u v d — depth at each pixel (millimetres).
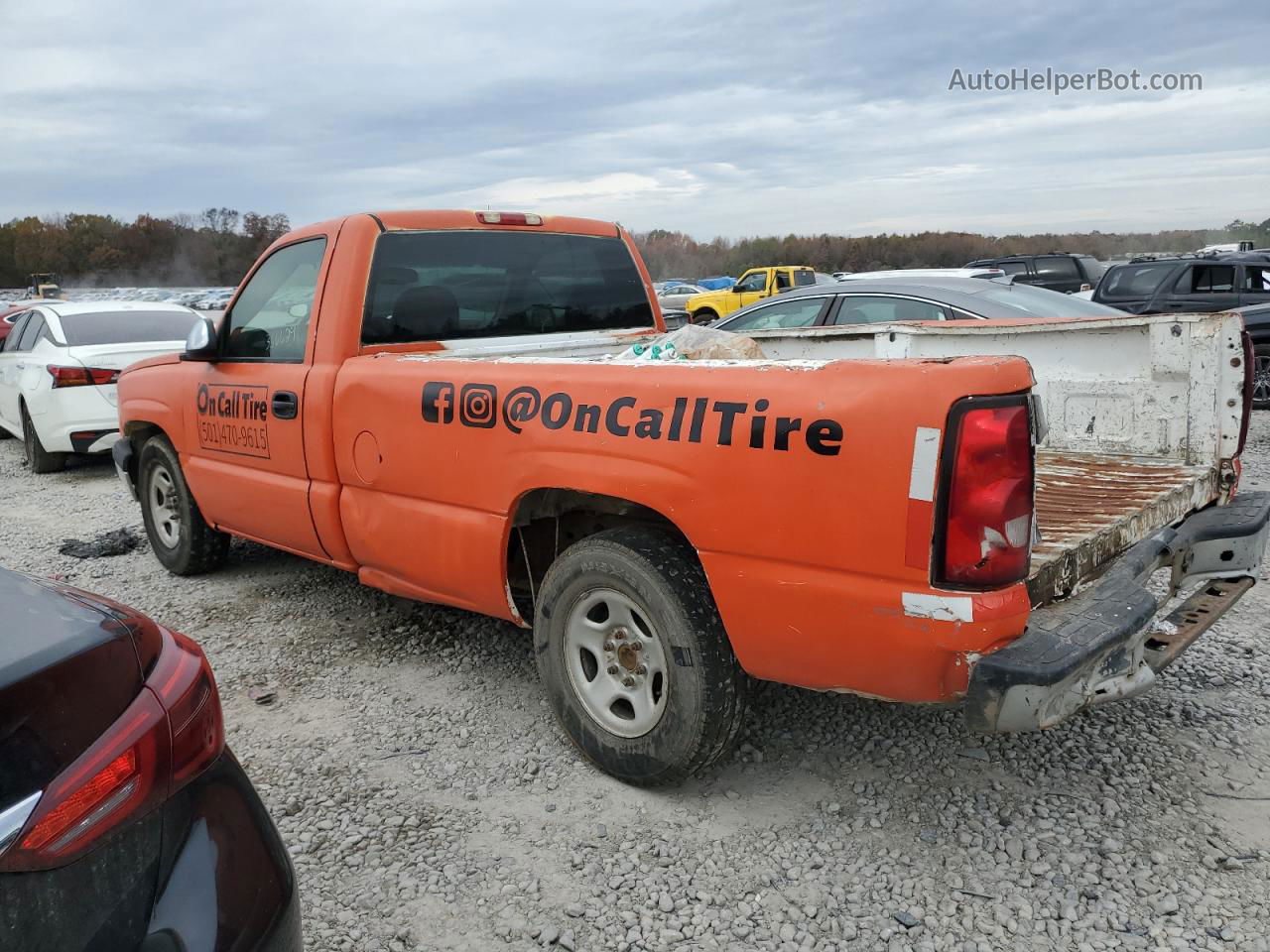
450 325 4242
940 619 2307
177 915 1618
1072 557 2672
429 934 2512
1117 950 2354
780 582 2580
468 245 4324
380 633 4637
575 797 3137
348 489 3984
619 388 2930
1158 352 3633
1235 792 3020
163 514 5672
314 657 4363
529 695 3904
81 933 1512
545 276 4586
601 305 4805
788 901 2588
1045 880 2627
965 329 4246
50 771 1511
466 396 3365
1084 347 3896
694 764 2951
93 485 8852
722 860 2775
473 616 4816
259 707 3875
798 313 7551
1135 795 3012
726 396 2674
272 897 1764
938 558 2301
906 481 2318
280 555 6023
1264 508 3406
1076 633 2389
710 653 2865
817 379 2512
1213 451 3557
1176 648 2801
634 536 3033
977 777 3148
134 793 1615
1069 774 3145
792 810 3008
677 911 2566
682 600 2869
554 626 3260
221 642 4598
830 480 2441
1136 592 2611
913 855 2758
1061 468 3711
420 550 3670
